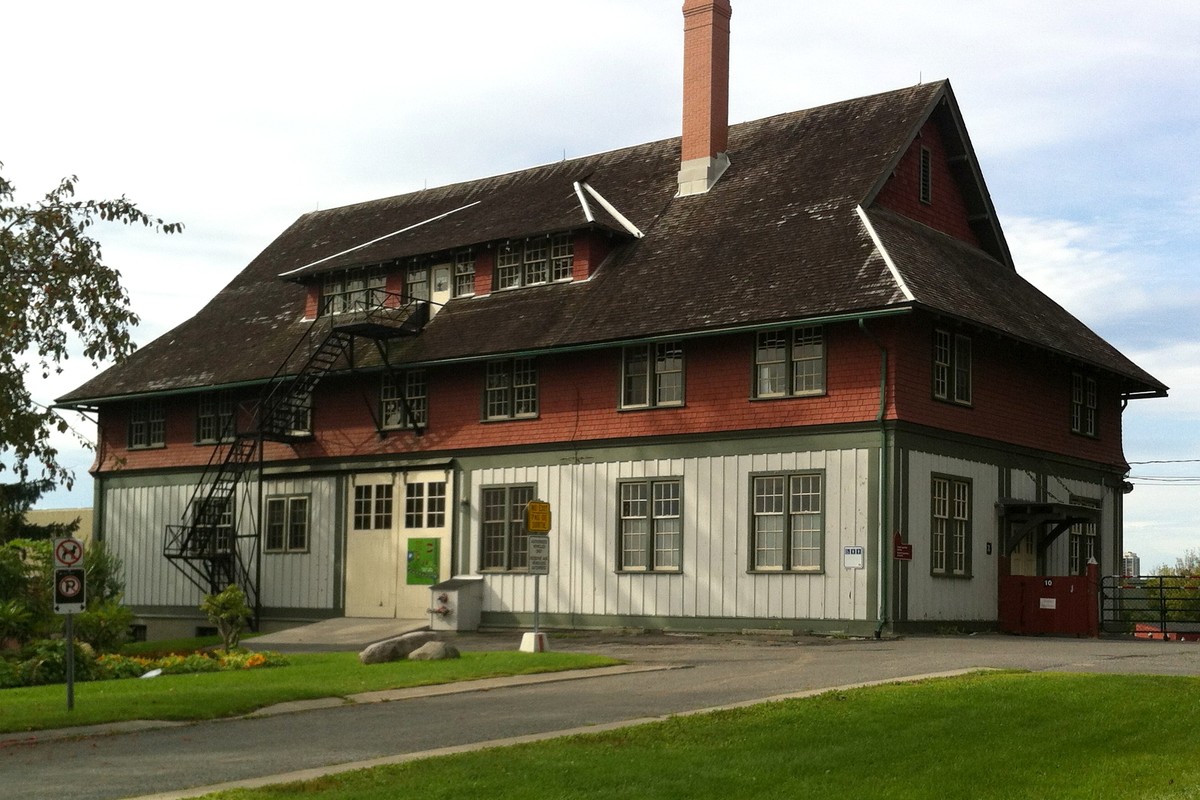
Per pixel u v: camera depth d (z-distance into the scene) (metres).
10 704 18.14
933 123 37.09
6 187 18.94
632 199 39.25
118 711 17.08
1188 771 12.23
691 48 38.78
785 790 11.49
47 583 27.44
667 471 33.44
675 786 11.65
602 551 34.38
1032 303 37.41
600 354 35.03
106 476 45.88
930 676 19.31
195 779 12.83
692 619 32.56
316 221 50.47
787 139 38.25
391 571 38.72
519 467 36.31
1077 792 11.37
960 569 32.12
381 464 39.09
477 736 15.15
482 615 36.50
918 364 30.98
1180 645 26.94
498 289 38.47
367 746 14.65
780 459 31.62
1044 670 20.59
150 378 44.69
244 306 46.62
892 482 29.91
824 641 28.88
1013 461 34.44
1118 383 40.03
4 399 17.86
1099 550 38.44
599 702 17.86
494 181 45.28
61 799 11.83
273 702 18.39
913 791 11.43
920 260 32.47
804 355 31.62
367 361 38.91
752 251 33.88
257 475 42.19
